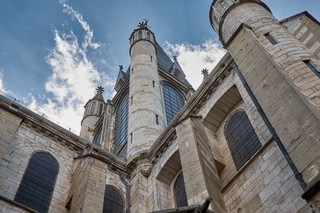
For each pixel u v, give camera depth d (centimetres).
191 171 1645
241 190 1520
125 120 3909
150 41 4472
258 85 1581
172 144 2267
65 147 2289
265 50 1686
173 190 2148
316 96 1361
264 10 2269
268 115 1429
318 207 1003
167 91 4144
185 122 1992
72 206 1848
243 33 1920
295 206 1242
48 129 2259
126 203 2184
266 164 1471
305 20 2106
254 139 1736
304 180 1142
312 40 1997
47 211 1867
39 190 1930
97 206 1775
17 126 1962
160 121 3081
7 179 1839
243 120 1902
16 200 1789
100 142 4028
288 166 1361
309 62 1594
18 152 2012
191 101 2266
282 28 1955
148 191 2195
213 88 2164
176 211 1197
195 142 1792
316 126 1197
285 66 1589
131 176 2388
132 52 4297
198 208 1201
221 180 1784
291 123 1298
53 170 2098
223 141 1972
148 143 2689
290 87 1394
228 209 1525
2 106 1992
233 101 2047
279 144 1380
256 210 1391
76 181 2009
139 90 3434
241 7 2356
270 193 1373
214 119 2081
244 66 1752
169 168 2212
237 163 1769
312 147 1171
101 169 2027
